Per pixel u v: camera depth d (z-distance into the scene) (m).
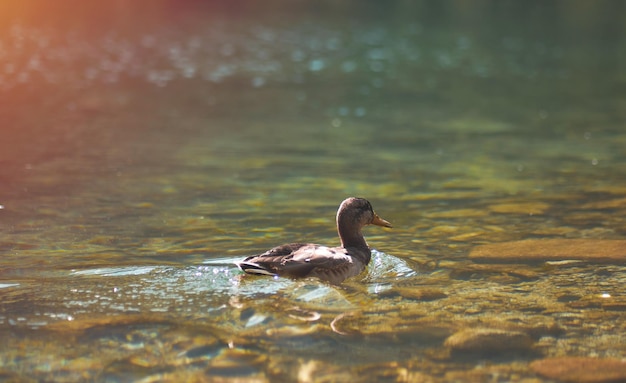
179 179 21.42
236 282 13.13
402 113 33.91
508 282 13.61
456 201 19.53
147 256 14.71
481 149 26.55
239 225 17.11
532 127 30.86
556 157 25.23
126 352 10.52
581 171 23.09
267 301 12.32
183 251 15.08
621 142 27.77
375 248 15.66
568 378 9.93
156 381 9.81
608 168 23.48
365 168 23.39
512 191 20.62
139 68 45.41
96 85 39.03
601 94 39.41
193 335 11.03
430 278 13.82
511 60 51.88
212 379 9.88
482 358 10.50
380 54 53.94
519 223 17.48
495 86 41.97
